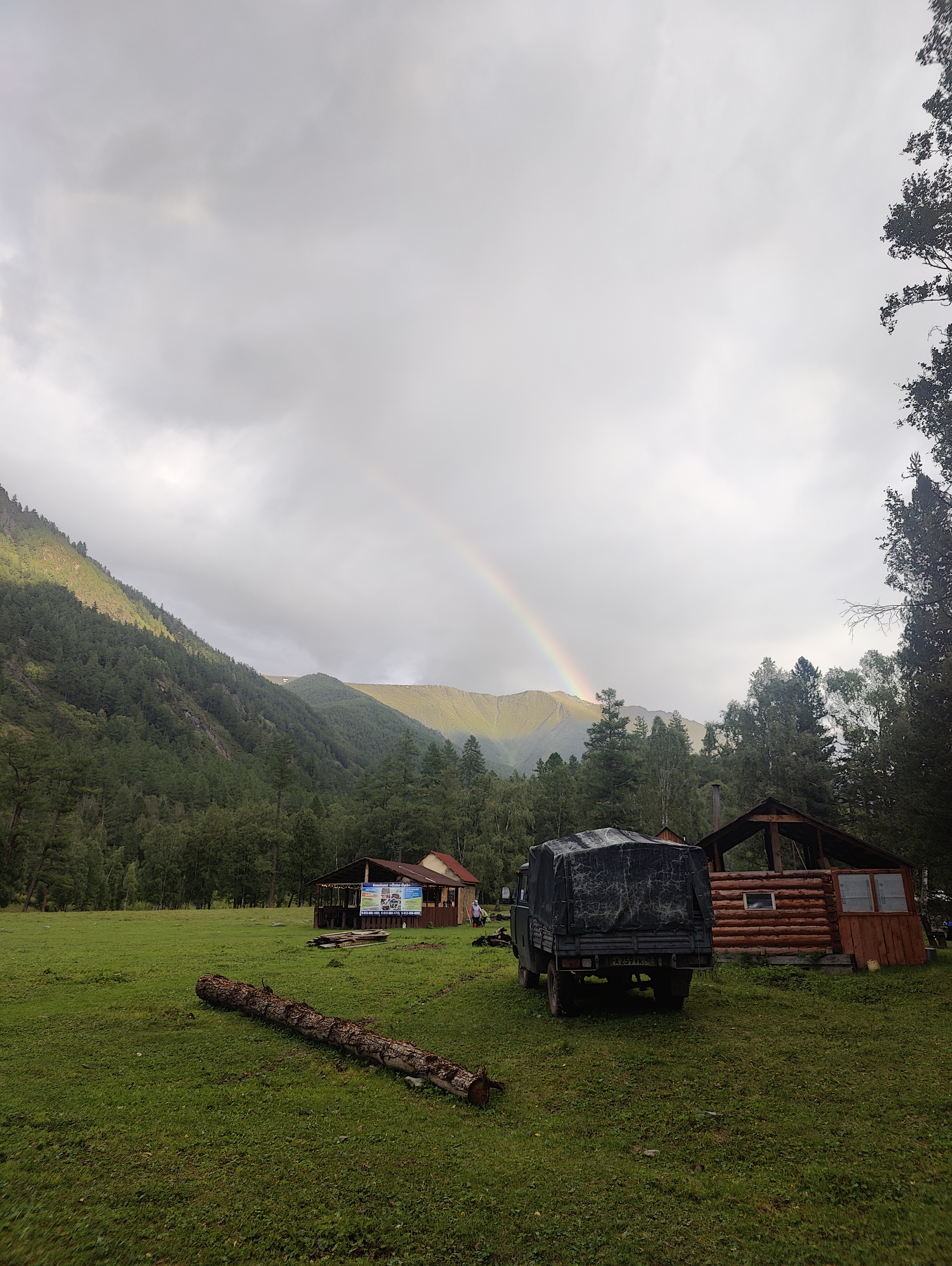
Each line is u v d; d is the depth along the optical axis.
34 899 85.81
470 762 120.44
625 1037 10.92
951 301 18.69
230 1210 5.34
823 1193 5.73
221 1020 12.10
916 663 22.94
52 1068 9.20
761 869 49.78
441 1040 10.95
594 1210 5.46
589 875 12.56
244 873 92.69
